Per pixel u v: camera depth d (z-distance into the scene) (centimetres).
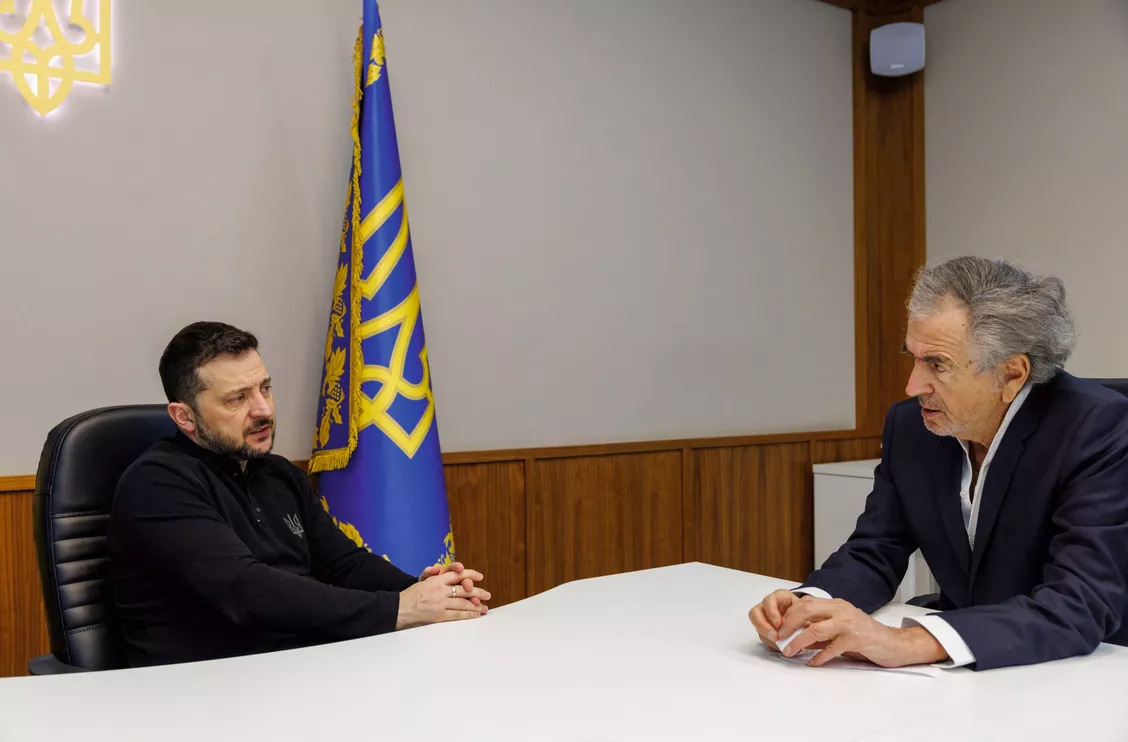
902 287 439
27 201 243
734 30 390
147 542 163
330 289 290
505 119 325
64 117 247
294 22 284
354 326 268
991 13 406
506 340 325
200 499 170
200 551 162
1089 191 375
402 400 268
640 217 361
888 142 442
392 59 300
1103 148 371
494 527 318
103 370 253
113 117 255
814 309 417
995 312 140
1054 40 385
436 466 273
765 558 392
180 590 165
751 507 388
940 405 148
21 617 238
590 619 146
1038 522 146
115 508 166
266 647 171
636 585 171
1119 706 106
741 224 392
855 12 432
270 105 280
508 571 321
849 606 124
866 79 435
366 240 269
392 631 150
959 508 159
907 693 110
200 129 268
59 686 114
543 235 334
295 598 156
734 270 390
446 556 270
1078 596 127
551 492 332
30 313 243
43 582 163
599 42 349
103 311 253
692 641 133
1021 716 102
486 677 116
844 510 389
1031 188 394
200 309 268
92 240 252
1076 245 380
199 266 268
